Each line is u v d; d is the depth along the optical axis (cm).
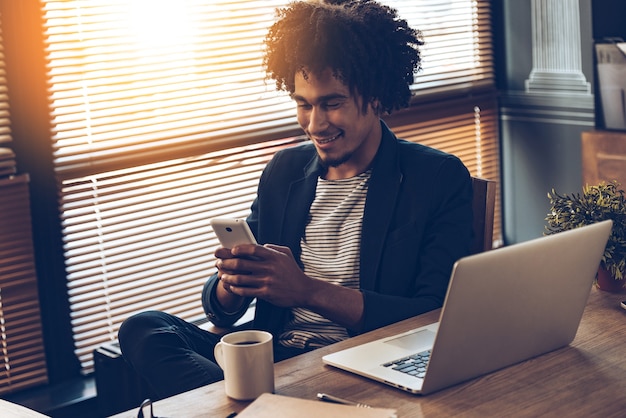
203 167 282
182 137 276
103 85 257
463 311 115
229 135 285
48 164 251
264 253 149
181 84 276
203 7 279
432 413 113
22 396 250
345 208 182
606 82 324
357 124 177
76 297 260
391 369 127
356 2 188
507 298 120
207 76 280
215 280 187
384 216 177
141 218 269
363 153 183
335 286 158
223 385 127
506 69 362
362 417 106
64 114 251
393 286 175
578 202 165
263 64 195
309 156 194
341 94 174
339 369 130
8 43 241
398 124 330
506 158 370
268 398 113
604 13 329
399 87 188
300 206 187
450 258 172
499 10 359
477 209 189
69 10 251
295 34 177
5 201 243
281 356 179
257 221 199
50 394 251
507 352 126
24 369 251
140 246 270
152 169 271
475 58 358
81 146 257
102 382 229
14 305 248
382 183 179
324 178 188
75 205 257
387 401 117
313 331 179
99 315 266
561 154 349
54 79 250
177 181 279
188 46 276
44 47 246
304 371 130
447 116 348
